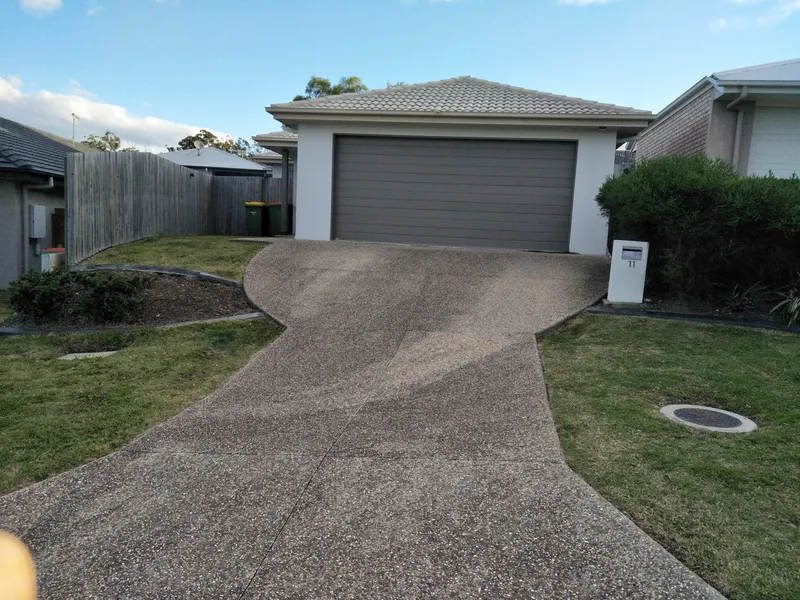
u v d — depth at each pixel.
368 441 4.13
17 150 12.64
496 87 13.77
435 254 10.25
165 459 3.89
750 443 3.98
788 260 7.43
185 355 6.29
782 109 11.03
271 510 3.24
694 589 2.54
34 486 3.56
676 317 7.29
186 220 15.71
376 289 8.34
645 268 7.68
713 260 7.62
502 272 9.15
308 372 5.63
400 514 3.17
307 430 4.33
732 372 5.42
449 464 3.75
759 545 2.84
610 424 4.34
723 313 7.46
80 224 10.28
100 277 8.02
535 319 7.14
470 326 6.94
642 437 4.11
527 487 3.43
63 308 7.81
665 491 3.36
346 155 12.26
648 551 2.80
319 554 2.84
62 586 2.65
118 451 4.03
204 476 3.65
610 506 3.20
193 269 9.41
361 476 3.62
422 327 6.92
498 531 3.00
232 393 5.11
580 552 2.81
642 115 10.91
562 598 2.51
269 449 4.02
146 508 3.29
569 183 11.62
